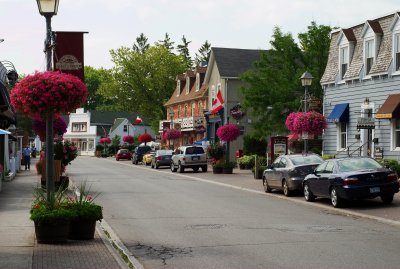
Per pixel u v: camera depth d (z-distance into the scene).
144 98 91.56
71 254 10.56
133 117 127.56
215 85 61.06
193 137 68.00
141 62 90.81
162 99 92.06
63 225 11.71
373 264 9.97
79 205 12.27
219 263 10.34
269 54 47.91
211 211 18.61
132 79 90.81
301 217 16.95
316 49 47.19
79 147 127.75
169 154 51.91
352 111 32.59
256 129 47.19
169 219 16.62
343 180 18.70
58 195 12.53
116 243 12.27
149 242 12.77
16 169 43.38
